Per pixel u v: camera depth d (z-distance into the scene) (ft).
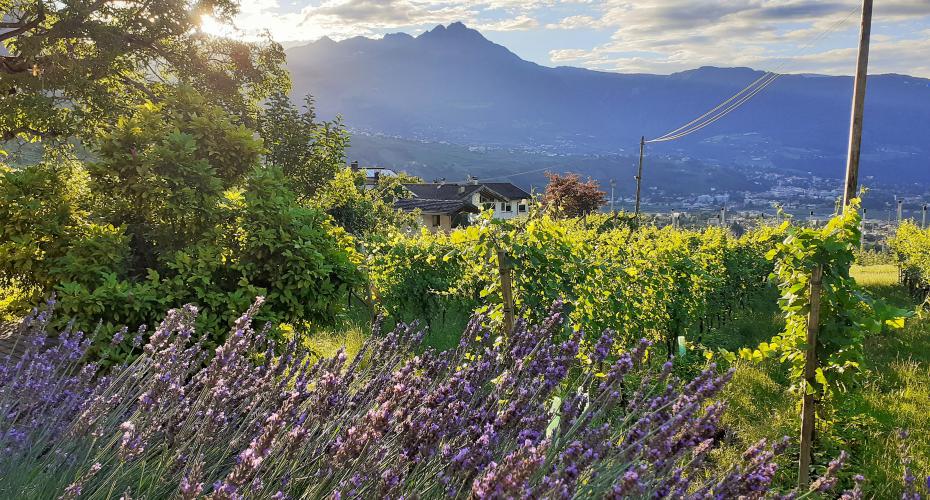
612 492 6.82
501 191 271.28
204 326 18.69
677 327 39.37
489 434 8.86
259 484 7.62
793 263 21.31
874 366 33.81
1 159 46.65
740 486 8.59
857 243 21.07
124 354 17.97
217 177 23.34
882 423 23.52
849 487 18.80
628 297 31.50
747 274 61.67
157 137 22.11
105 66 51.62
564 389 16.48
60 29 49.93
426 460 9.22
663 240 47.57
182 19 54.95
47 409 11.55
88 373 12.39
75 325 17.65
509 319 21.47
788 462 20.15
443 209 197.26
